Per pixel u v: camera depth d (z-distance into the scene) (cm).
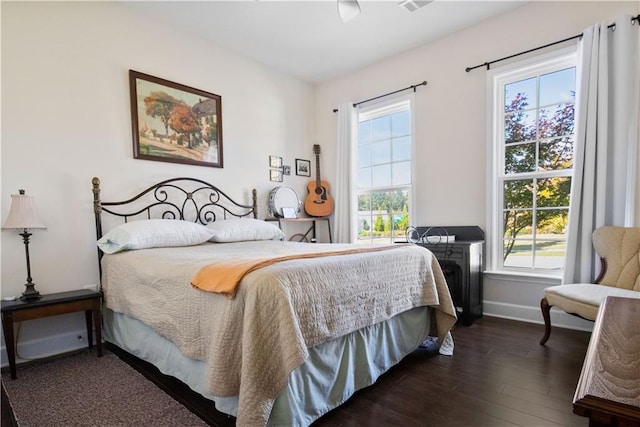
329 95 438
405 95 363
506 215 308
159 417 152
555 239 282
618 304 119
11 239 221
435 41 341
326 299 150
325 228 441
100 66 263
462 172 325
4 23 220
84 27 255
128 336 214
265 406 123
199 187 327
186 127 316
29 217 208
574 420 146
